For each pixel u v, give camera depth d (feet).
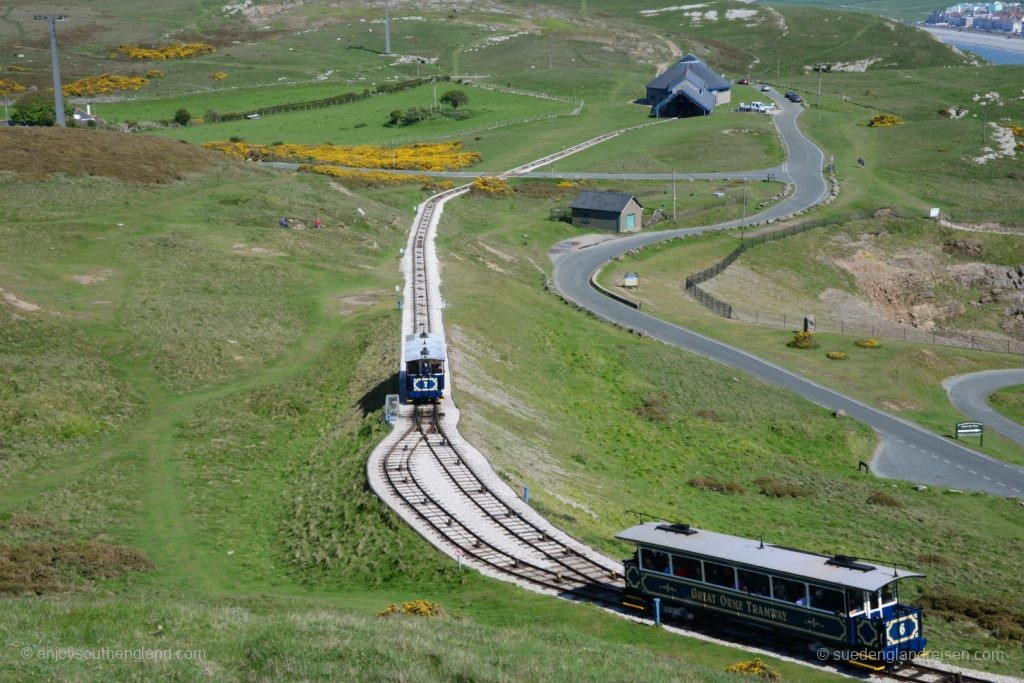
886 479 259.39
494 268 403.54
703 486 233.35
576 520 173.06
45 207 389.19
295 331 302.25
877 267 465.47
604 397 296.51
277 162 574.15
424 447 198.08
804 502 229.86
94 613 108.99
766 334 372.99
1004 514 236.02
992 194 577.84
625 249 461.78
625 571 130.82
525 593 133.69
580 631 120.57
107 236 361.71
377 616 119.55
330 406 247.70
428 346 229.66
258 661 100.07
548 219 510.99
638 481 226.38
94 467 203.10
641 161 637.71
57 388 236.22
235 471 207.31
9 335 258.78
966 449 286.87
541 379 290.35
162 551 164.14
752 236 483.51
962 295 465.47
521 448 216.13
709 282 429.38
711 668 107.86
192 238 370.53
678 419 287.69
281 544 168.76
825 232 494.18
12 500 182.91
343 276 360.69
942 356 369.30
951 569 184.85
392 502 167.84
